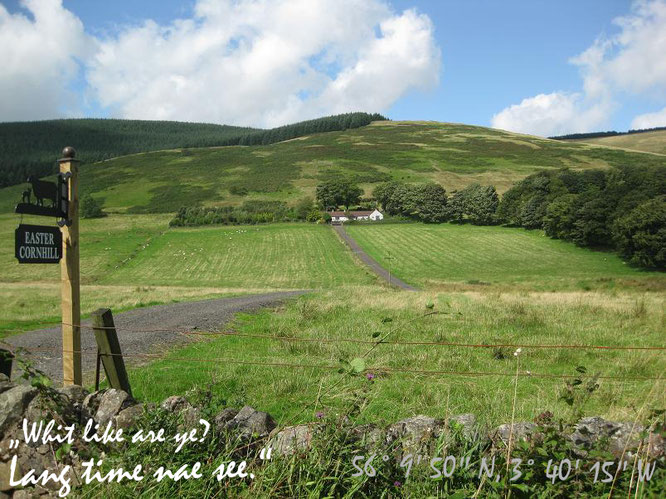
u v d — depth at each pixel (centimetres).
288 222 11725
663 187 8012
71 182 555
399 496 334
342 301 1900
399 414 572
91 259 8162
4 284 4291
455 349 976
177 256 8419
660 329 1210
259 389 721
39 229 522
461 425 354
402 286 5759
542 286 5122
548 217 9012
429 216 11281
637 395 633
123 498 351
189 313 1731
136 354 1027
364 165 19250
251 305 1980
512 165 18538
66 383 552
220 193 15900
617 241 7244
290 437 370
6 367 499
